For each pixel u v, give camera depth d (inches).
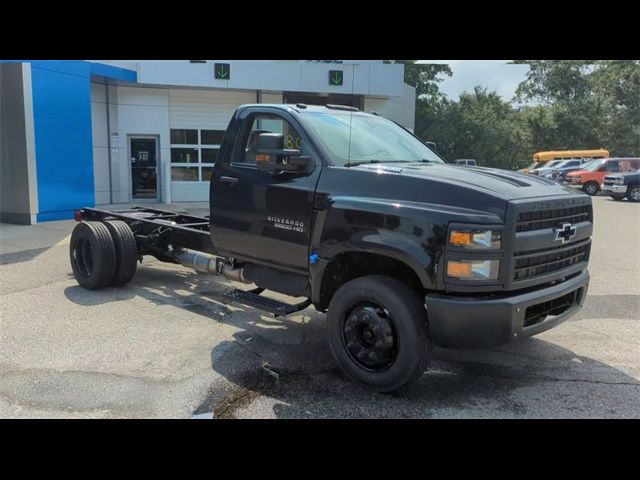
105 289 290.7
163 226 286.2
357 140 205.6
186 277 319.3
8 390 170.6
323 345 214.2
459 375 187.2
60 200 547.8
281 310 195.2
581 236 181.6
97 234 277.9
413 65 1788.9
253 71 748.6
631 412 161.2
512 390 175.6
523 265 160.2
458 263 153.3
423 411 160.6
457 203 159.0
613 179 966.4
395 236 162.6
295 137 199.6
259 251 206.8
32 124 512.7
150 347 208.4
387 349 166.7
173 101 761.6
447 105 1882.4
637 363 198.8
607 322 248.1
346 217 173.9
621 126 2017.7
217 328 232.1
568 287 175.3
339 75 775.7
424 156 219.9
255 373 185.9
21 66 499.8
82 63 554.3
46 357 197.0
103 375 182.2
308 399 167.3
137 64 708.0
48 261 357.4
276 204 197.5
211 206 222.7
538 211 161.3
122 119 738.8
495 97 2153.1
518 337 159.8
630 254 418.3
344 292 174.6
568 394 173.0
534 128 2039.9
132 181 759.1
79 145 561.3
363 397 169.0
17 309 254.1
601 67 2132.1
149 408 160.2
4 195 527.8
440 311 155.7
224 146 221.0
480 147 1838.1
